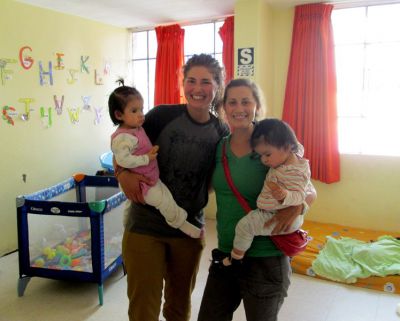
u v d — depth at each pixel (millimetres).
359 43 3637
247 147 1466
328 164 3637
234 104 1448
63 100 3832
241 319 2326
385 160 3582
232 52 3857
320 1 3535
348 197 3770
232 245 1510
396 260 2867
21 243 2633
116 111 1615
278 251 1444
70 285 2830
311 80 3617
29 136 3510
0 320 2361
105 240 2748
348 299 2576
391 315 2377
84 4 3488
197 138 1600
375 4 3500
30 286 2816
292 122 3771
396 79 3543
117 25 4430
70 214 2551
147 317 1642
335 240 3256
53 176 3783
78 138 4055
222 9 3758
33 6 3453
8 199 3377
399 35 3480
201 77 1522
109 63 4391
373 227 3693
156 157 1635
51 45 3654
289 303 2523
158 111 1654
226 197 1494
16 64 3332
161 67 4270
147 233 1635
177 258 1720
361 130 3740
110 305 2541
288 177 1376
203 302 1583
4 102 3260
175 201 1644
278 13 3863
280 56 3920
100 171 3934
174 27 4160
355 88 3715
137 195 1573
